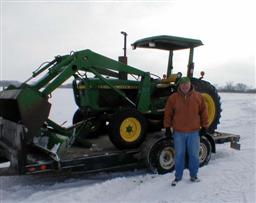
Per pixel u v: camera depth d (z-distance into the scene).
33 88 5.72
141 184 5.65
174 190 5.24
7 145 5.80
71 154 6.02
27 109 5.36
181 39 7.13
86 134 7.20
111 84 6.80
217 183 5.43
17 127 5.39
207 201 4.77
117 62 6.71
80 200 5.01
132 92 7.18
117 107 7.09
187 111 5.38
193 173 5.52
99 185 5.57
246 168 6.27
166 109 5.57
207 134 6.80
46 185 5.79
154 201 4.88
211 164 6.73
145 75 7.02
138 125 6.50
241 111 19.83
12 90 5.97
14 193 5.41
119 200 4.97
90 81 6.75
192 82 7.44
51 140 5.72
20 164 5.19
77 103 7.25
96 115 7.32
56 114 15.65
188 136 5.43
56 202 4.96
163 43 7.46
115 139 6.28
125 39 7.25
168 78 7.59
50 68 6.08
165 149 6.33
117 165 6.17
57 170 5.46
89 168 5.83
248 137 10.05
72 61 6.15
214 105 7.61
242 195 4.93
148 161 6.19
